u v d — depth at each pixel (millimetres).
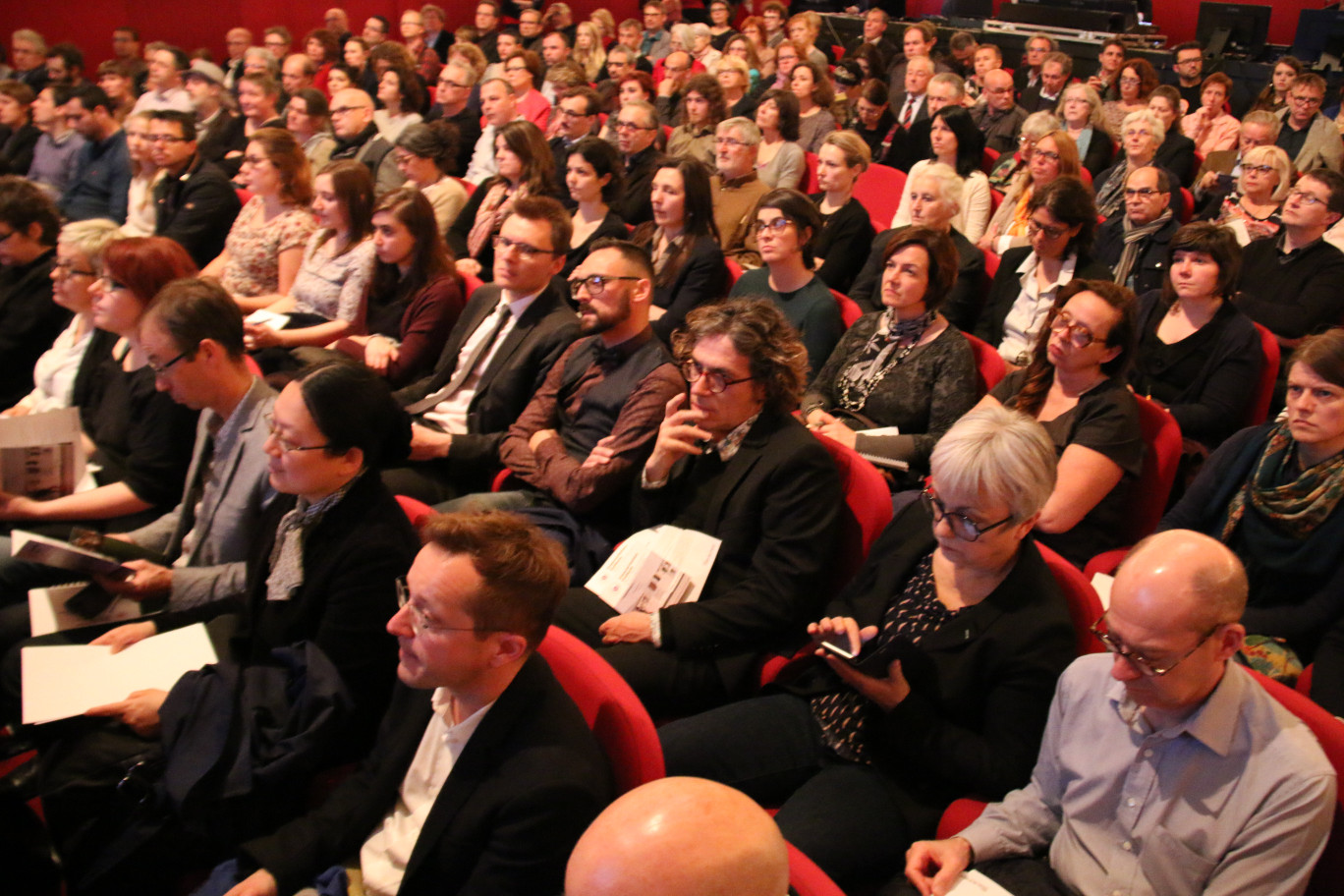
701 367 2340
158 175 5297
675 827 987
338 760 1925
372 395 2000
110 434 2949
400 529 2004
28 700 1930
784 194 3639
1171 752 1531
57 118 6676
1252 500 2340
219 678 1861
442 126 5465
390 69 7332
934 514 1868
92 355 3236
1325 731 1490
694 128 6598
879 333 3369
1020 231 4965
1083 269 3746
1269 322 4023
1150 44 9719
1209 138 7289
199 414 2727
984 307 4184
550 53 9867
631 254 2900
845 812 1797
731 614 2186
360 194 4004
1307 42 9195
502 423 3295
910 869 1655
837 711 1977
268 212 4570
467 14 12586
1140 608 1433
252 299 4441
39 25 10141
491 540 1501
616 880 969
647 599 2266
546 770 1477
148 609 2328
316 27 11781
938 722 1830
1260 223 4680
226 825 1767
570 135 6215
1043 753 1720
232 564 2381
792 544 2217
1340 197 3928
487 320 3518
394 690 1792
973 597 1915
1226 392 3275
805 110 7113
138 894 1806
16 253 3775
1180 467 3111
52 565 2197
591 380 3039
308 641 1926
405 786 1692
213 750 1762
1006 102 7086
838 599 2164
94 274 3246
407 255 3830
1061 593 1881
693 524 2447
